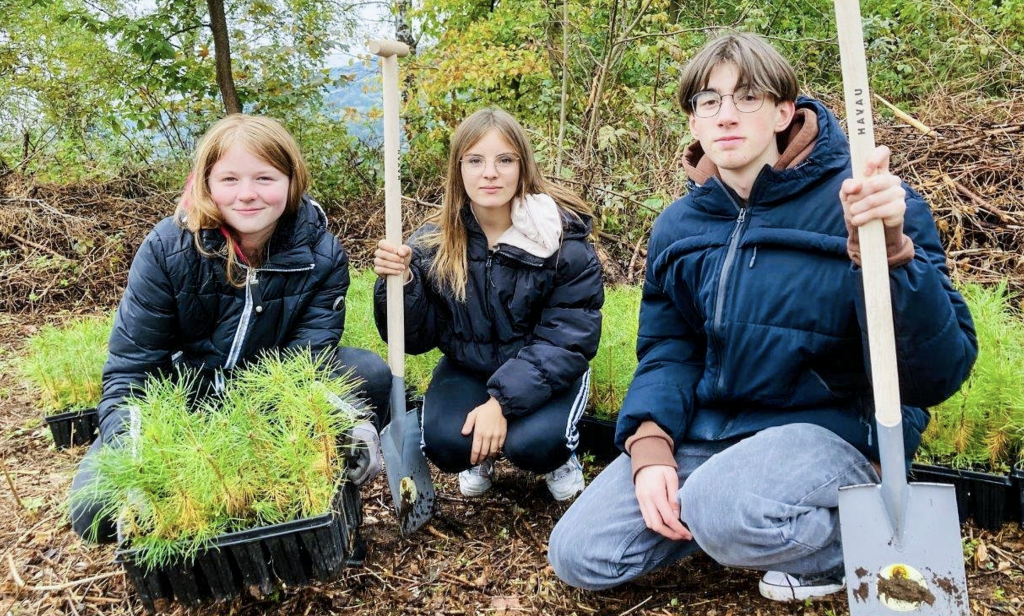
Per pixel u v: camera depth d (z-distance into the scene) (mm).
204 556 1536
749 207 1590
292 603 1745
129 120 6809
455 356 2174
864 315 1394
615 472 1740
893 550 1381
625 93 5375
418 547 1982
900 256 1295
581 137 4961
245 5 6625
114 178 6098
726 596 1702
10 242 5129
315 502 1574
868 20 6328
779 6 6918
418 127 6094
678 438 1713
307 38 6613
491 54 5465
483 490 2232
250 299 1949
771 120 1524
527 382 1943
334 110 6672
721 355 1646
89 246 5070
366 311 3141
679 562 1857
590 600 1739
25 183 5613
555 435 1987
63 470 2475
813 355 1531
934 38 6285
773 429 1535
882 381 1327
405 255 1980
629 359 2479
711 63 1518
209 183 1817
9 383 3326
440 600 1759
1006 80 5406
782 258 1541
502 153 1910
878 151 1237
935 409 1939
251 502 1611
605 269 4297
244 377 1885
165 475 1511
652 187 4602
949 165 4000
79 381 2621
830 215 1514
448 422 2025
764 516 1432
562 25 5242
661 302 1832
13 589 1839
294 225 1967
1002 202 3678
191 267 1875
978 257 3584
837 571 1590
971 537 1820
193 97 6465
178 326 1964
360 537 1894
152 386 1805
